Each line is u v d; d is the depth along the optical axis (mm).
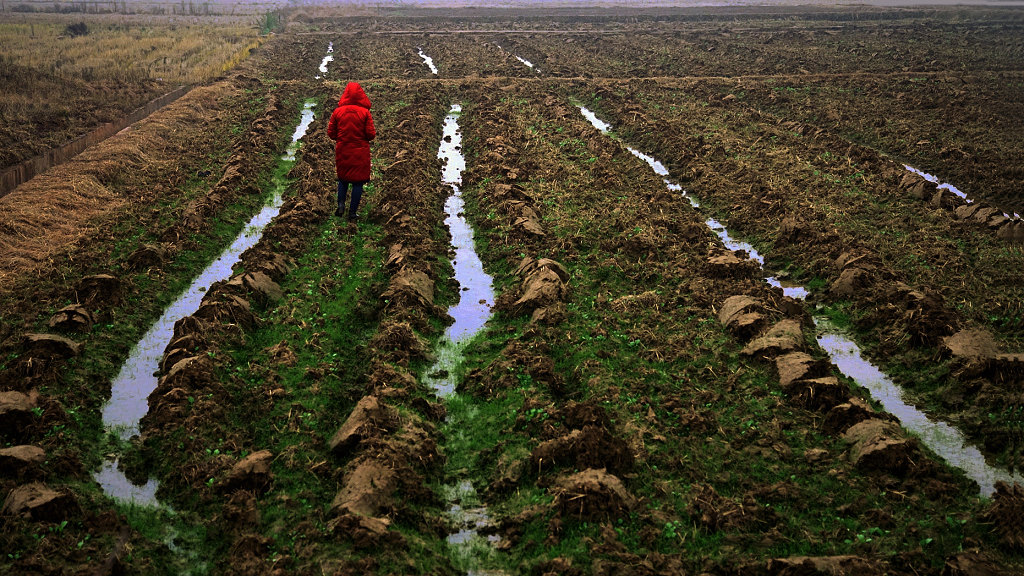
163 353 9586
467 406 8445
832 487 6930
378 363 8875
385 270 11633
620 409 8047
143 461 7500
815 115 22750
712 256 12086
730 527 6418
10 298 10578
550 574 5965
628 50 38188
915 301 10023
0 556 5980
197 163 17688
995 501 6570
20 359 8758
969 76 29750
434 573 6004
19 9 61250
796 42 41969
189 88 26328
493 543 6504
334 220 13945
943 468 7180
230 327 9633
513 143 19047
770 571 5930
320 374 8805
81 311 9867
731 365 8984
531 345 9359
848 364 9359
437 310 10492
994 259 11828
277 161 18312
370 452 7125
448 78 29453
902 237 12906
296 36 45344
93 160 16609
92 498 6910
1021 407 7863
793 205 14406
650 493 6840
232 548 6254
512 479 7148
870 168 16812
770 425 7785
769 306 10234
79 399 8406
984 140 19484
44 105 21688
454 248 13156
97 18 56219
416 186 15438
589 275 11586
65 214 13828
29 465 7027
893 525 6457
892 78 29219
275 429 7816
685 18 54750
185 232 13117
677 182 16953
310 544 6176
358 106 13383
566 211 14234
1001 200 15297
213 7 70688
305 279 11469
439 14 59969
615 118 22641
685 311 10281
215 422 7895
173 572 6141
